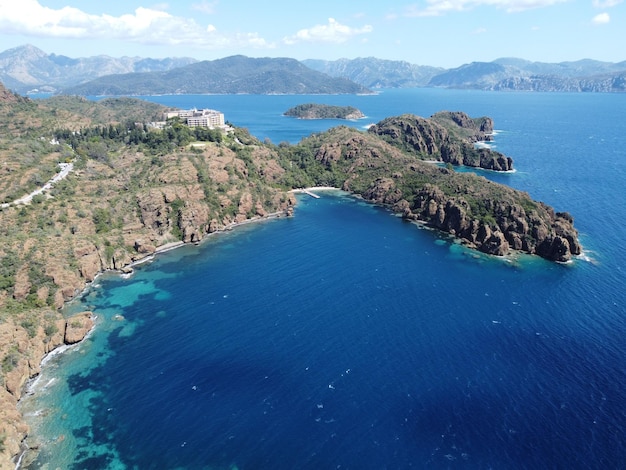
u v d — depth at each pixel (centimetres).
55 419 10481
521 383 11312
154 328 14125
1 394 10519
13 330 12538
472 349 12712
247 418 10412
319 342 13175
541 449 9431
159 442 9800
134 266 18812
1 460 9019
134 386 11538
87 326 14000
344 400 10894
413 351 12675
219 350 12912
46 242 17038
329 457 9362
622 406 10494
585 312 14500
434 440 9719
